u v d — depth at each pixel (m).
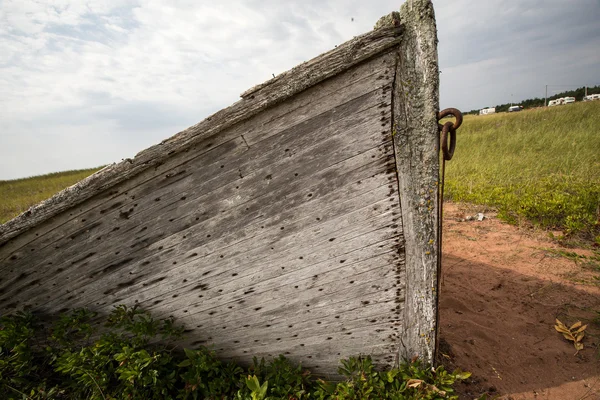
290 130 1.93
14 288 2.54
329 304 2.28
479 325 3.18
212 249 2.24
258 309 2.38
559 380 2.50
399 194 1.98
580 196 5.75
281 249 2.18
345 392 2.11
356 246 2.11
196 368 2.34
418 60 1.75
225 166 2.04
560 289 3.65
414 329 2.21
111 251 2.34
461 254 4.79
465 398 2.39
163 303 2.46
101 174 2.06
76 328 2.51
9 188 18.97
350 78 1.81
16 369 2.42
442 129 1.90
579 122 13.07
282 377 2.34
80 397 2.44
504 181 7.90
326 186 2.01
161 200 2.15
